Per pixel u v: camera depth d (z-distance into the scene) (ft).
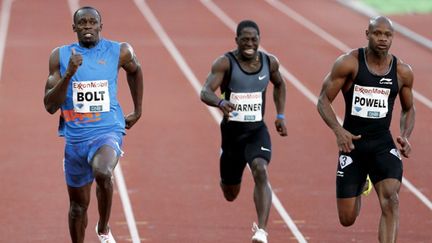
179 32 250.98
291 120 159.63
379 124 83.05
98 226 80.28
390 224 80.64
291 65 209.56
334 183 121.80
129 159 133.28
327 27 262.26
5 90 181.88
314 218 106.52
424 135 150.51
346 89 83.25
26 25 256.11
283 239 99.04
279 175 125.29
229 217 107.04
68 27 254.68
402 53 230.68
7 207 110.42
